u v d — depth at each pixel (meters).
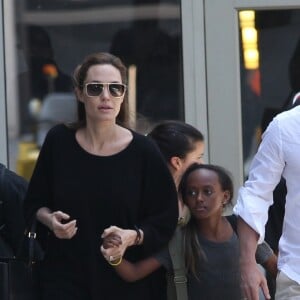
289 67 18.52
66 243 12.05
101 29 18.53
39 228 12.40
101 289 12.06
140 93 18.47
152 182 12.24
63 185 12.04
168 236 12.20
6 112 18.17
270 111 18.42
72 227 11.55
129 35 18.50
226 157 18.08
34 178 12.41
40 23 18.47
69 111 18.55
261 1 18.06
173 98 18.33
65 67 18.56
